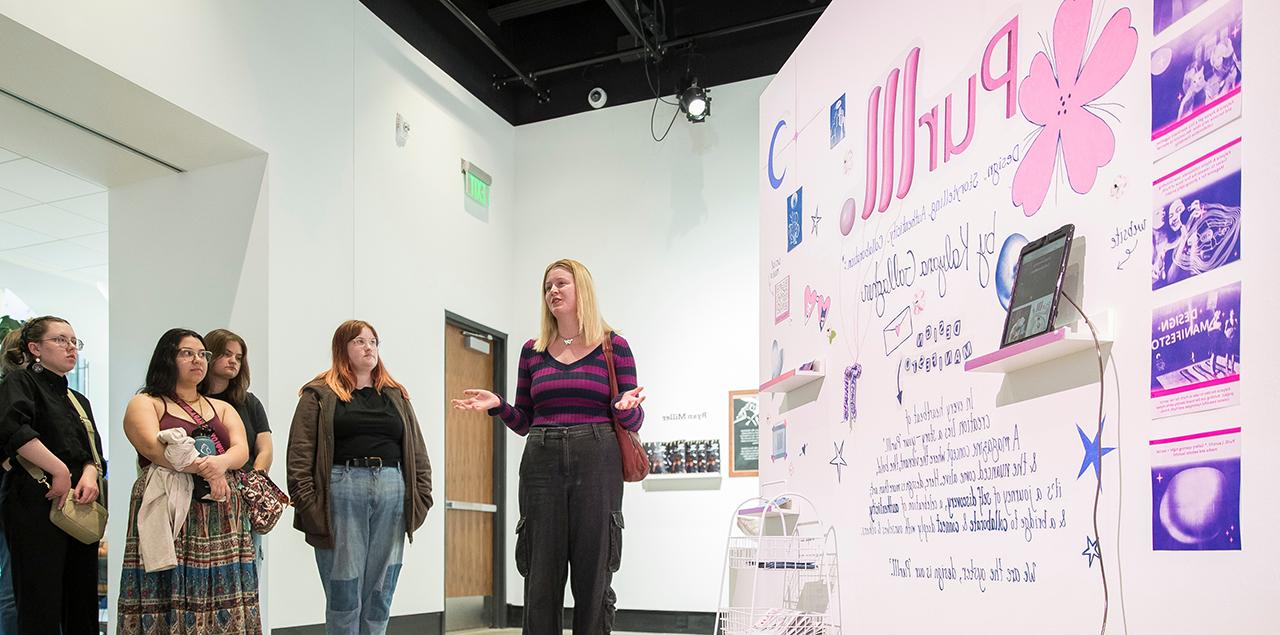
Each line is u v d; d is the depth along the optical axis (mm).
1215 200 1643
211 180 5156
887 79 3002
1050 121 2121
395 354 6027
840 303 3307
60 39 3871
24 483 3484
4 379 3568
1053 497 2053
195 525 3418
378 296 5887
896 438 2822
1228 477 1589
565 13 7695
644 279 7262
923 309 2689
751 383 6844
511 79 7512
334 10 5703
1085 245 1977
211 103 4680
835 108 3436
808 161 3695
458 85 7062
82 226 7586
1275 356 1509
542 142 7754
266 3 5133
